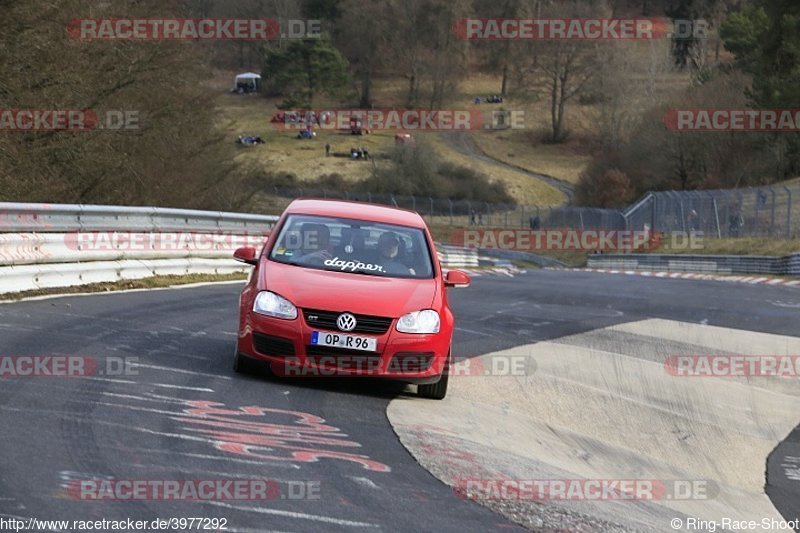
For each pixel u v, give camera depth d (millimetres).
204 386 26688
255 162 134000
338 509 17344
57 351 29203
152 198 103500
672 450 33344
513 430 29516
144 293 47781
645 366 45344
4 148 76938
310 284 28562
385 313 27969
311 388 28547
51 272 44250
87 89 84875
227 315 42781
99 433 20562
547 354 44656
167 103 100375
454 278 31656
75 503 15961
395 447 23156
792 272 110000
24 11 74562
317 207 33094
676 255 137125
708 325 60094
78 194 90562
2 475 16953
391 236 31891
